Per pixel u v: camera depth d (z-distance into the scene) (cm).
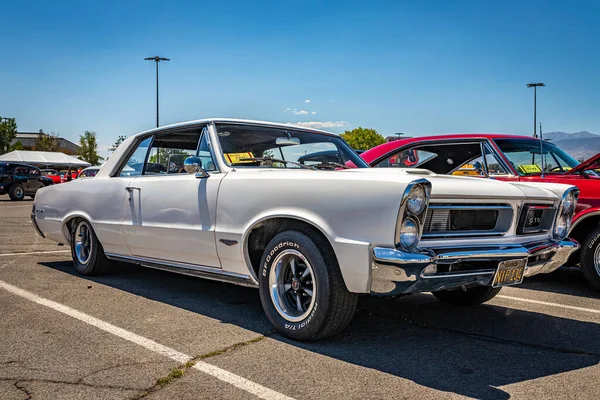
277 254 349
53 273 551
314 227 336
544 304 465
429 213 321
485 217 349
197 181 410
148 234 448
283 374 284
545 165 588
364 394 261
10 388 261
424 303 457
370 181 312
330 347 331
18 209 1564
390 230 298
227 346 328
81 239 545
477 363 309
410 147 640
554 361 315
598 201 502
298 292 344
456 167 634
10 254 674
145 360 301
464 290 443
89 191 520
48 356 305
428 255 298
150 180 456
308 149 467
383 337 355
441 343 346
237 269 384
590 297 497
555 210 392
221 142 421
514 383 279
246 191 371
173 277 540
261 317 396
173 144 459
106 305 423
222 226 384
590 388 275
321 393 261
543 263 368
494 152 589
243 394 258
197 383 270
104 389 261
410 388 270
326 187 328
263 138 444
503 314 425
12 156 4681
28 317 384
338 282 321
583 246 508
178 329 362
